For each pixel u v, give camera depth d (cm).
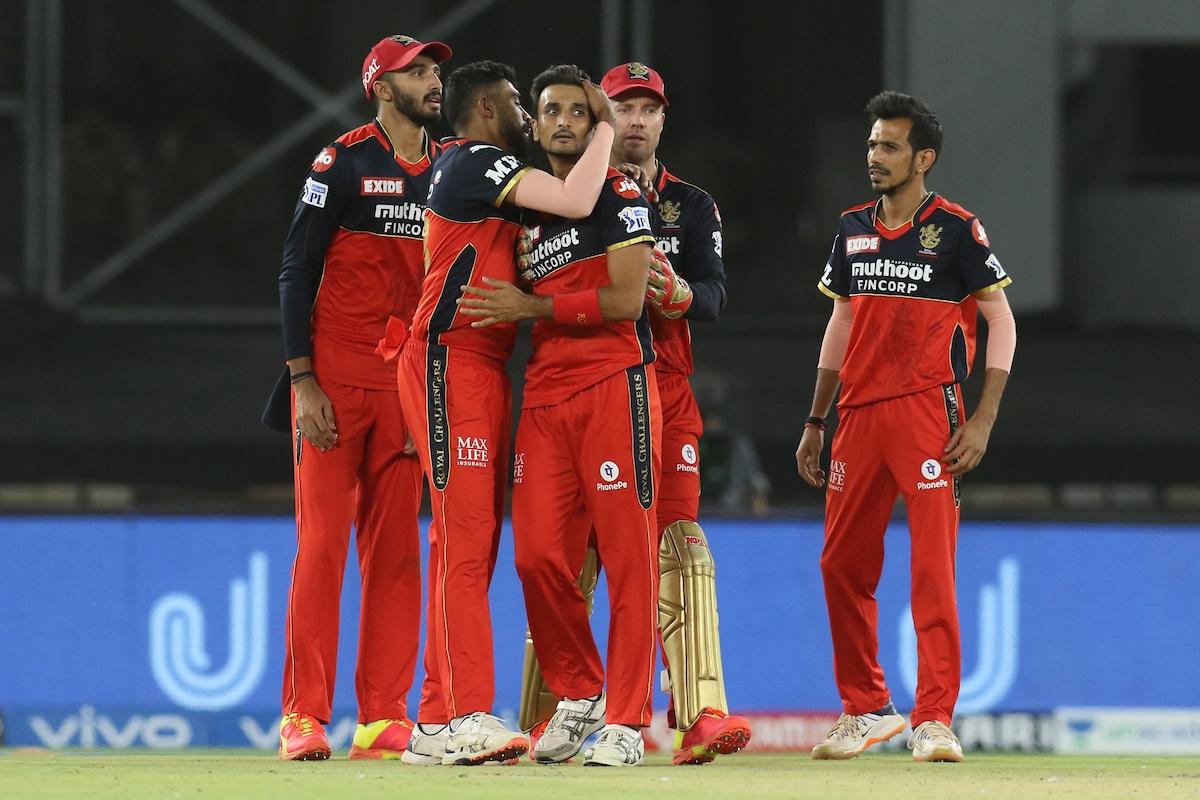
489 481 1677
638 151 1823
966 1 4769
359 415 1869
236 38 4750
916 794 1371
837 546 1967
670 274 1708
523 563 1688
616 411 1645
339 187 1848
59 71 4719
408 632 1931
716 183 4800
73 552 2748
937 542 1900
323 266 1870
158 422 4400
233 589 2766
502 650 2742
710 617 1742
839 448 1961
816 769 1694
